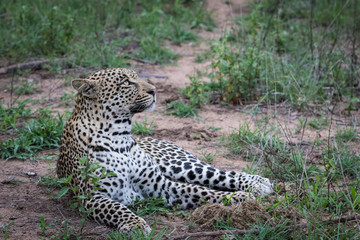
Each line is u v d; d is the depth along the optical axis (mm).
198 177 9305
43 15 20453
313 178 9547
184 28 22219
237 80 14461
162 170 9281
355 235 7320
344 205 8359
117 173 8281
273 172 9547
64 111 13602
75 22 19969
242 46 16734
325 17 22172
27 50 18078
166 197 8805
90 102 8320
